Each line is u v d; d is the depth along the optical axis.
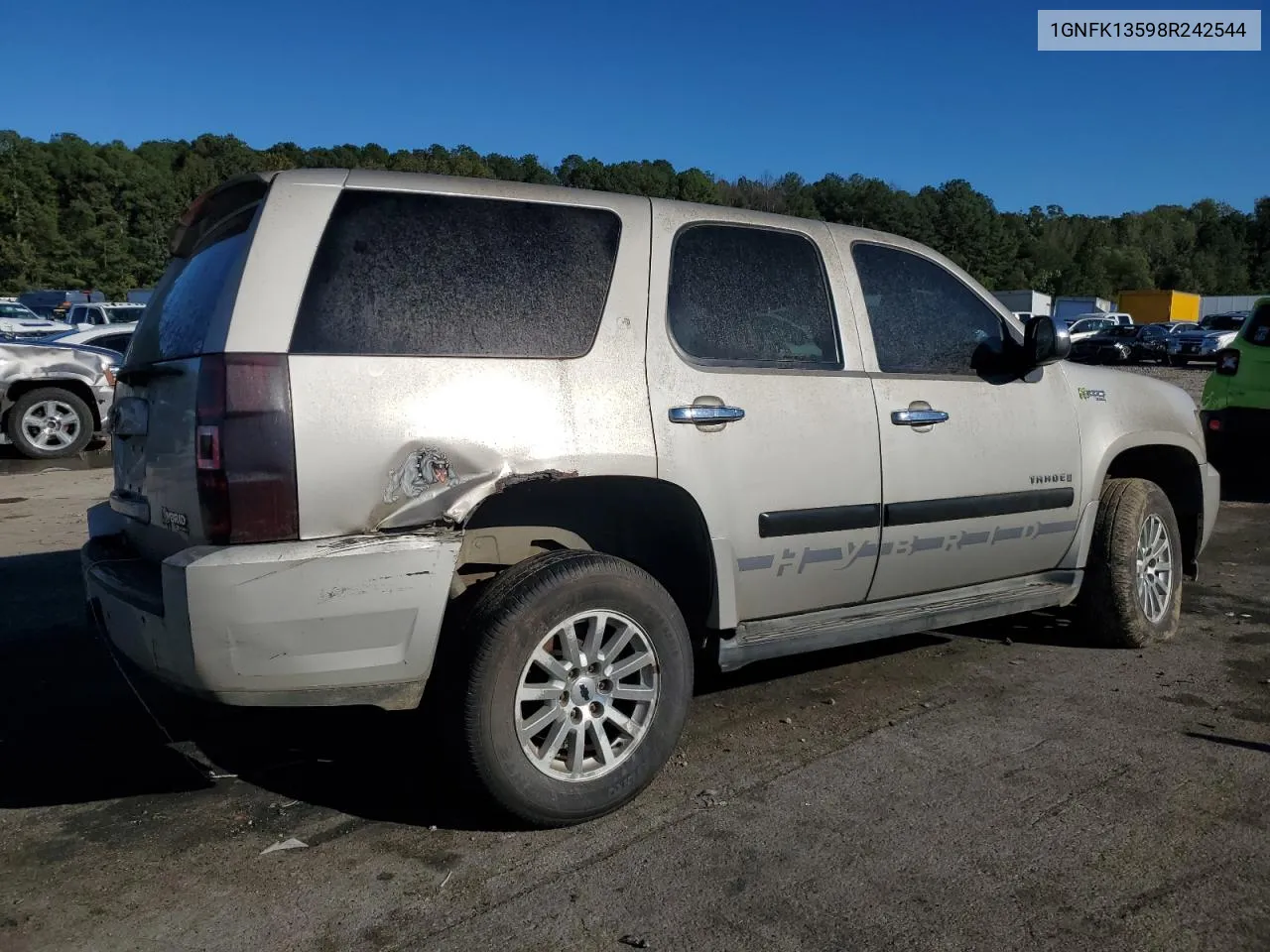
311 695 2.88
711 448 3.51
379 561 2.86
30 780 3.54
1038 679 4.61
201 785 3.51
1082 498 4.78
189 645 2.76
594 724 3.23
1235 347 9.58
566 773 3.18
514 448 3.11
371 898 2.80
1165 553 5.19
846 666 4.79
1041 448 4.55
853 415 3.89
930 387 4.19
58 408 11.51
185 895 2.81
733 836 3.14
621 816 3.28
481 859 3.01
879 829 3.18
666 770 3.63
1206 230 128.12
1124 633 5.00
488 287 3.22
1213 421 9.63
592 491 3.50
